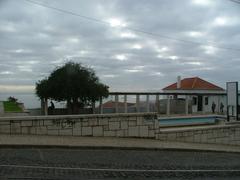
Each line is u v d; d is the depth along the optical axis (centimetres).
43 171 1002
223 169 1218
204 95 4797
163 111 4362
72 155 1298
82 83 3622
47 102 3722
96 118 1767
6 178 899
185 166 1221
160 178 1002
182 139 2017
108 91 3844
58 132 1698
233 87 2639
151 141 1802
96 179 948
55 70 3672
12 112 3512
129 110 4022
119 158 1298
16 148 1366
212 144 2080
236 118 2661
